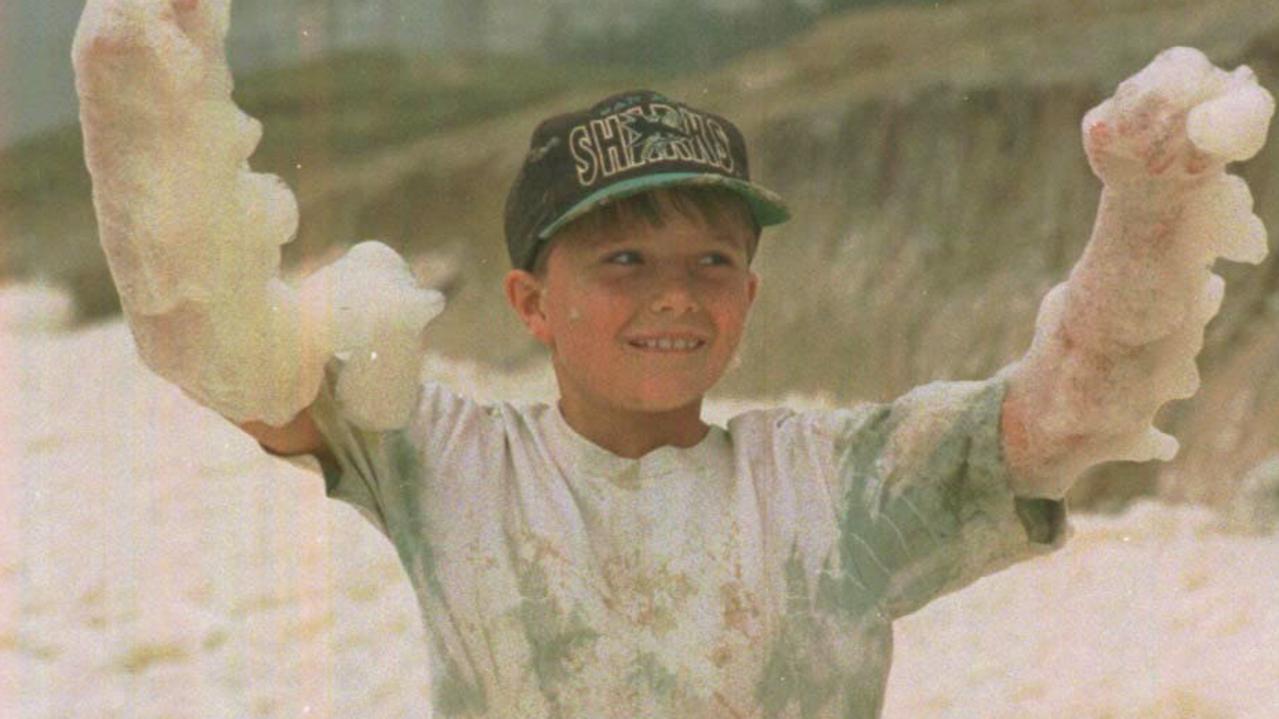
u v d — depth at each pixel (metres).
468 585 2.39
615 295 2.37
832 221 9.42
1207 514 6.94
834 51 10.94
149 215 2.14
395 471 2.44
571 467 2.44
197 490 7.57
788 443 2.50
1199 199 2.21
